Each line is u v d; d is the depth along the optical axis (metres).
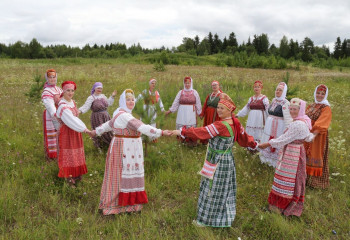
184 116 6.73
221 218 3.54
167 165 5.32
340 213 3.92
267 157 5.48
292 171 3.67
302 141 3.69
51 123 5.05
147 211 3.92
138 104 5.18
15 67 23.89
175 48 85.88
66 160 4.20
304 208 4.04
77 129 4.00
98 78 15.85
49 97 4.75
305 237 3.46
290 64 38.50
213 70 25.81
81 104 9.76
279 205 3.81
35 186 4.24
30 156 5.39
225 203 3.53
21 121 7.50
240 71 26.55
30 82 14.22
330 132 7.42
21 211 3.65
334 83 17.94
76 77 15.77
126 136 3.67
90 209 3.91
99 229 3.47
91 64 33.03
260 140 6.10
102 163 5.24
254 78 19.44
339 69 34.91
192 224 3.62
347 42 95.56
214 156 3.43
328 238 3.39
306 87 15.56
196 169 5.17
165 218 3.74
